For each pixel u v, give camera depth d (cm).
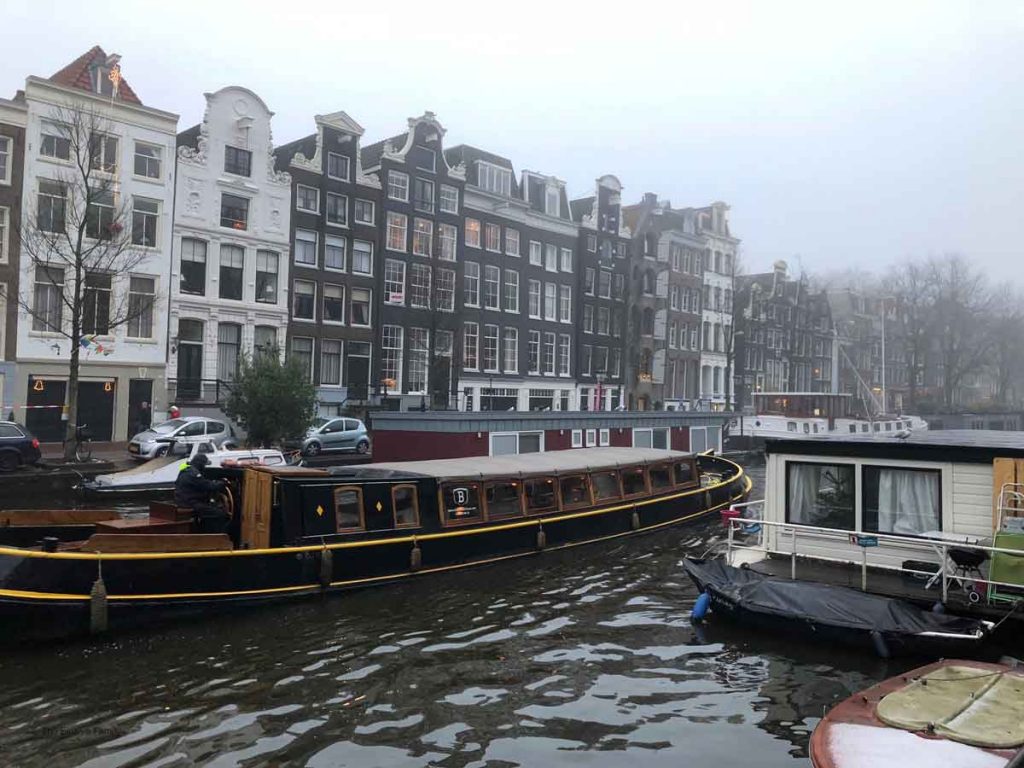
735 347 5962
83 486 1909
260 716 797
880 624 952
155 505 1238
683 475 1936
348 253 3459
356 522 1279
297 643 1016
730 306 5944
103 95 2752
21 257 2584
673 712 818
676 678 909
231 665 934
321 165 3362
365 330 3522
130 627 1024
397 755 720
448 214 3891
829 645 1005
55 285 2314
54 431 2684
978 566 983
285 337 3238
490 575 1385
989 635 904
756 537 1752
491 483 1475
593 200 4862
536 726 783
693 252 5609
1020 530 948
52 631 970
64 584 977
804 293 6750
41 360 2631
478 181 4112
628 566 1475
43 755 707
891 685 711
